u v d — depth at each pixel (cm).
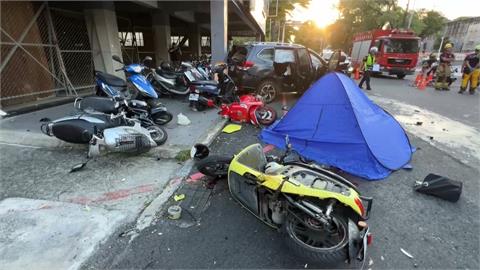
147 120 480
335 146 435
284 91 841
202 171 370
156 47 1384
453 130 652
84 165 393
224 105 656
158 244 264
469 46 4875
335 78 465
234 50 876
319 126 458
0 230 269
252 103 624
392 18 3847
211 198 341
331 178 276
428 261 258
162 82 827
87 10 859
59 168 394
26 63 694
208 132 555
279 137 501
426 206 346
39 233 267
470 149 536
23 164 403
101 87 560
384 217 322
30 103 687
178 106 771
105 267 235
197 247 262
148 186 356
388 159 426
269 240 274
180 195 343
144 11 1323
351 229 229
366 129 432
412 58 1806
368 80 1237
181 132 552
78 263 236
